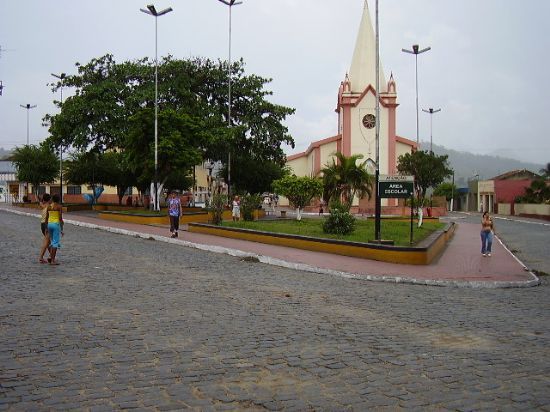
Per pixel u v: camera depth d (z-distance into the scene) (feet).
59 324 24.31
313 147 187.11
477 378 18.19
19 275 37.93
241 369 18.60
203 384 17.03
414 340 23.27
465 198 268.41
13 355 19.63
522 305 34.04
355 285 40.75
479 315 29.86
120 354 19.99
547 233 106.01
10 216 113.70
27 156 163.12
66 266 43.04
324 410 15.19
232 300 31.37
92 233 76.54
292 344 21.94
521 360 20.48
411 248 52.31
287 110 142.61
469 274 46.83
